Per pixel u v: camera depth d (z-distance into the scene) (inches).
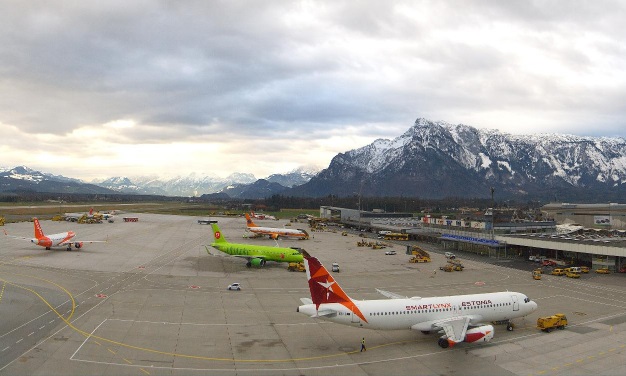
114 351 2336.4
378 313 2469.2
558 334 2719.0
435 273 4788.4
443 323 2493.8
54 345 2395.4
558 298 3641.7
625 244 4854.8
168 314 3036.4
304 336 2640.3
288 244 7317.9
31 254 5403.5
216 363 2219.5
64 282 3929.6
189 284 4013.3
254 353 2361.0
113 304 3248.0
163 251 6008.9
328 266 5172.2
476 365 2231.8
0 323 2748.5
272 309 3225.9
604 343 2559.1
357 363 2247.8
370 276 4601.4
